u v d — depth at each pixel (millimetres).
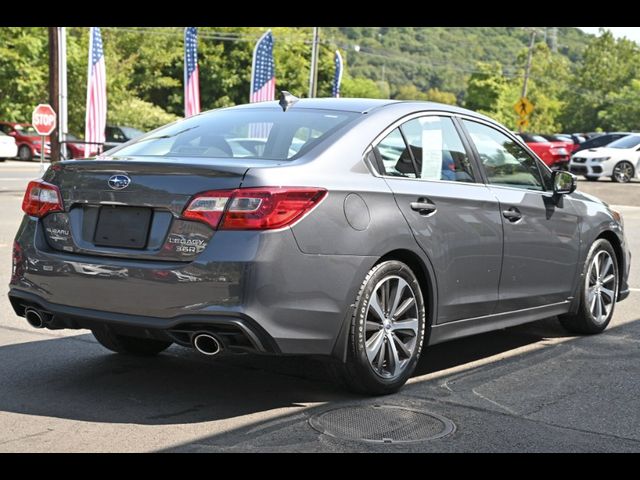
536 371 5480
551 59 124625
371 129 4914
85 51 44375
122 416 4379
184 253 4293
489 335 6578
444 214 5070
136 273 4344
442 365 5602
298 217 4305
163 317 4320
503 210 5531
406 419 4414
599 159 29078
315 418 4395
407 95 197875
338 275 4453
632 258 11281
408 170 5016
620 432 4301
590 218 6441
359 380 4699
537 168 6129
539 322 7125
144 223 4434
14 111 39625
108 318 4445
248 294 4176
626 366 5660
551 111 115125
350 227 4508
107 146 20656
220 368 5367
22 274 4781
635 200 21859
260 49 25156
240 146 4848
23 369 5246
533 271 5832
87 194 4617
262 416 4410
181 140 5094
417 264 4969
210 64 66000
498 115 100312
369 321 4695
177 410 4496
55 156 21234
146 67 56188
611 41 114500
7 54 38625
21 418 4324
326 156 4637
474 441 4102
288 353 4344
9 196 17266
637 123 105250
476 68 102938
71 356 5590
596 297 6629
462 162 5430
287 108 5219
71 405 4551
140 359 5559
